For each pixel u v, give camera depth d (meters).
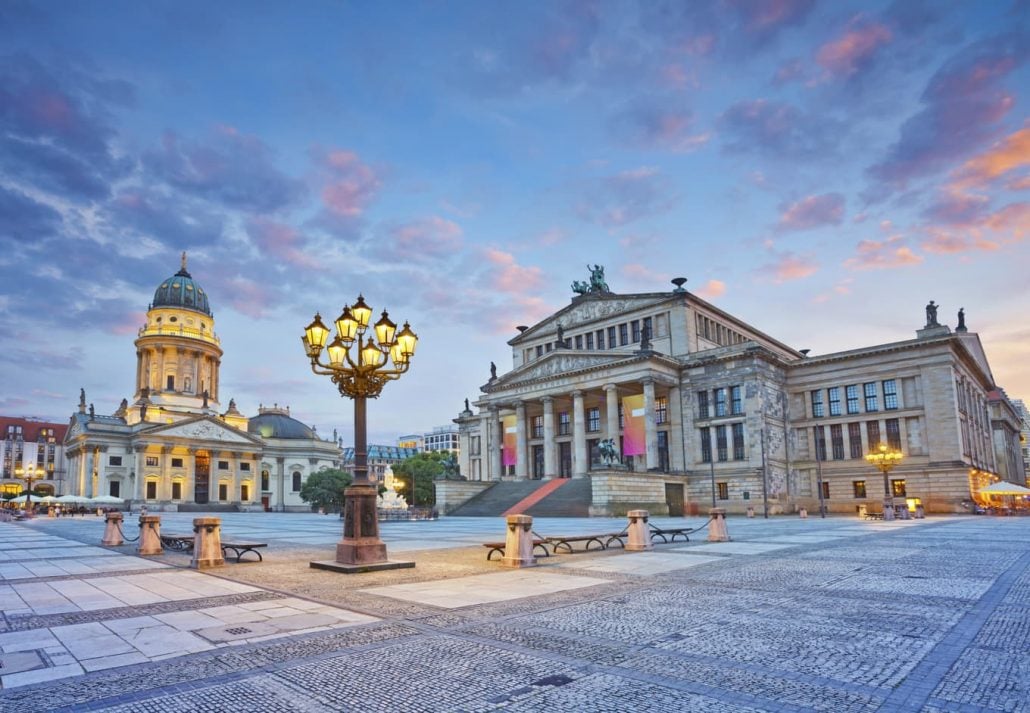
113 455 143.00
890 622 13.30
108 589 19.08
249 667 10.48
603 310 96.81
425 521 64.94
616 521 58.56
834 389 82.38
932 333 75.56
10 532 54.03
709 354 82.94
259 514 129.00
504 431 96.38
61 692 9.39
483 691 9.19
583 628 12.96
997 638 11.95
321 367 24.14
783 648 11.34
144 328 161.12
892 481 75.88
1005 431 117.75
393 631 12.85
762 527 46.38
